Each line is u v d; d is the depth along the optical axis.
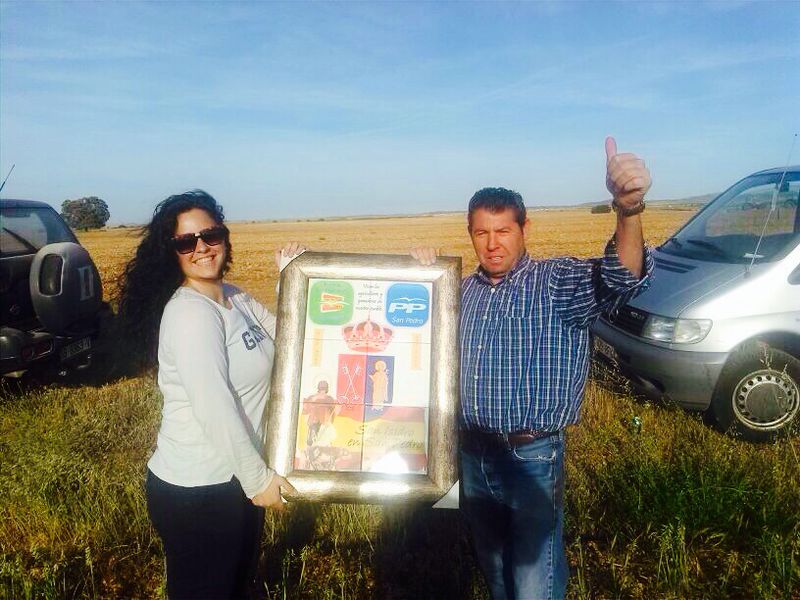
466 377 2.73
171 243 2.41
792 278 5.13
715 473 4.02
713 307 5.14
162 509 2.36
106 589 3.43
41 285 6.38
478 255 2.75
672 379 5.23
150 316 2.47
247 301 2.81
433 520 3.97
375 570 3.55
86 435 5.23
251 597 3.32
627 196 2.23
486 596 3.28
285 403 2.52
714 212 6.49
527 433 2.64
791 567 3.17
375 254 2.67
